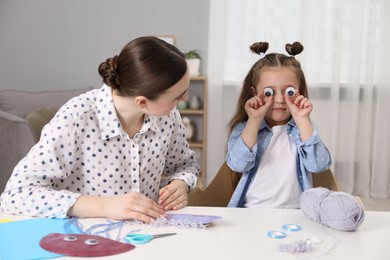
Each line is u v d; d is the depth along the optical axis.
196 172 1.39
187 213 1.07
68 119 1.11
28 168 1.07
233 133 1.54
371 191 3.68
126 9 3.69
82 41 3.72
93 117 1.15
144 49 1.02
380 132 3.61
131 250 0.82
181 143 1.37
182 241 0.87
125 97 1.09
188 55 3.58
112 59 1.06
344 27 3.54
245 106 1.44
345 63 3.60
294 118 1.43
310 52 3.55
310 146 1.40
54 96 3.15
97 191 1.20
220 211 1.08
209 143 3.63
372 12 3.50
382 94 3.57
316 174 1.55
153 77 1.00
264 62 1.50
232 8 3.59
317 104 3.61
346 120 3.63
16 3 3.69
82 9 3.70
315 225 0.99
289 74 1.46
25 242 0.84
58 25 3.71
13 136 2.57
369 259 0.81
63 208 0.99
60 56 3.74
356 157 3.69
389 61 3.52
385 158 3.61
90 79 3.75
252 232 0.93
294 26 3.55
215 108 3.61
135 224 0.96
